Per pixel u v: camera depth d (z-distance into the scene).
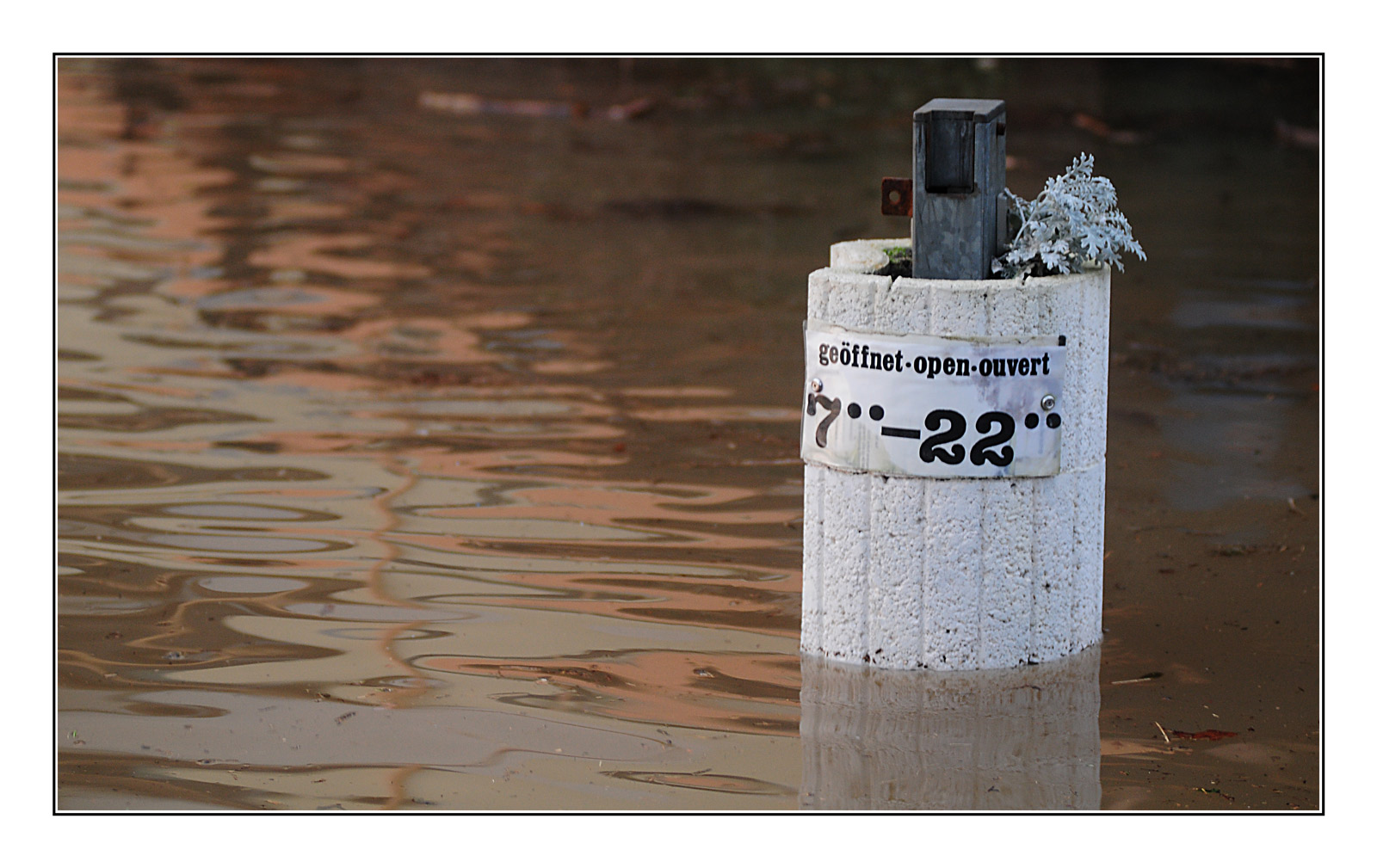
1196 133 22.61
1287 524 8.66
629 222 16.86
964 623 6.84
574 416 10.58
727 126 23.73
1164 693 6.66
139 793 5.79
